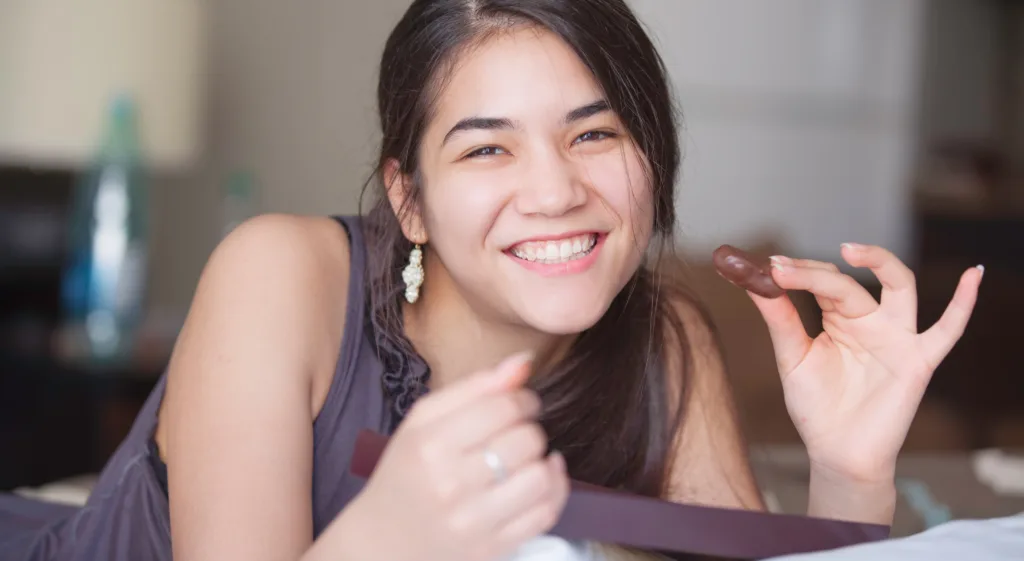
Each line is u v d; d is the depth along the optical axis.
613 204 1.00
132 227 2.53
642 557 0.80
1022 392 4.60
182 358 1.03
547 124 0.97
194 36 2.56
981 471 1.68
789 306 1.05
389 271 1.12
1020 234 5.19
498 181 0.98
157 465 1.15
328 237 1.13
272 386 0.99
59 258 2.89
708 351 1.34
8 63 2.40
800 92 5.20
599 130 0.99
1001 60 5.77
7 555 1.23
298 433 1.00
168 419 1.05
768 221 5.22
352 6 3.50
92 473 2.44
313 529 1.10
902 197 5.32
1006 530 0.77
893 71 5.29
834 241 5.29
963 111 5.77
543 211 0.97
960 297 1.03
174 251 3.39
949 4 5.71
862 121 5.29
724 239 4.22
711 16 5.05
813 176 5.26
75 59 2.43
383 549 0.65
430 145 1.02
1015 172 5.70
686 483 1.29
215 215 3.41
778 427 2.87
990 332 4.67
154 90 2.50
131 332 2.54
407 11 1.05
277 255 1.06
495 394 0.65
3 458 2.41
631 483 1.26
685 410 1.29
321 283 1.08
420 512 0.63
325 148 3.51
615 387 1.22
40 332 2.64
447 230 1.02
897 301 1.04
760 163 5.20
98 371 2.42
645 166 1.02
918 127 5.41
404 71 1.04
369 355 1.11
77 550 1.17
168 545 1.13
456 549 0.63
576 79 0.97
